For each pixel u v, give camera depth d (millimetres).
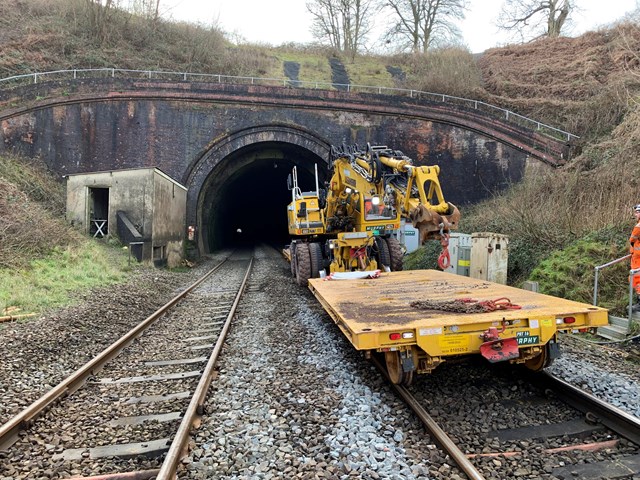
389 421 4371
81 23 28406
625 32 25625
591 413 4418
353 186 10938
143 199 17703
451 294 6207
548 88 25625
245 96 22438
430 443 3984
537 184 15727
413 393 5078
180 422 4516
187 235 22422
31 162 20625
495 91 27469
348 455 3721
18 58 24703
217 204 31344
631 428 4031
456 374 5672
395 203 7652
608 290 8961
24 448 4035
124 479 3523
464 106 22797
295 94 22766
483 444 3982
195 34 31438
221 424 4402
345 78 31547
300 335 7746
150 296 12086
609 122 20125
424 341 4352
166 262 19438
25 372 5934
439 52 33719
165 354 7051
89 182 18344
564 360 6219
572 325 4754
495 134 22297
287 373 5875
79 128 21203
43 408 4719
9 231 12773
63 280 11555
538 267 10906
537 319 4613
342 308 5469
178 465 3621
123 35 29188
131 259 16500
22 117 20656
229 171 25859
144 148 21766
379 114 23203
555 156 21234
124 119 21594
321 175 26594
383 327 4340
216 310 10438
